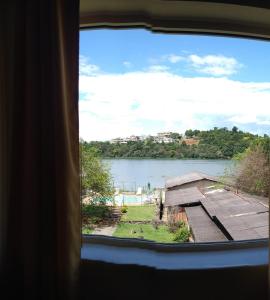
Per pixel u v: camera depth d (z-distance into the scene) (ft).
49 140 4.50
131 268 5.20
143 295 5.22
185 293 5.23
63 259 4.55
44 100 4.46
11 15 4.67
